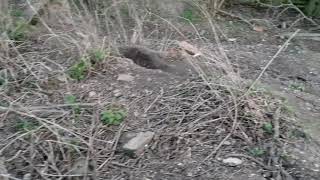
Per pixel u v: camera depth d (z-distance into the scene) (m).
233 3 2.41
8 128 1.33
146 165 1.25
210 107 1.38
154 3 2.11
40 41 1.67
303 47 2.03
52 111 1.36
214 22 2.14
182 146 1.29
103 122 1.34
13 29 1.66
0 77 1.47
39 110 1.36
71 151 1.26
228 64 1.53
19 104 1.35
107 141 1.29
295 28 2.22
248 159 1.26
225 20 2.24
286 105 1.44
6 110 1.36
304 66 1.85
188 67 1.59
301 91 1.63
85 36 1.56
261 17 2.31
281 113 1.40
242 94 1.41
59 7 1.76
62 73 1.50
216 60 1.57
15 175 1.21
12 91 1.45
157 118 1.36
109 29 1.82
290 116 1.40
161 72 1.54
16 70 1.52
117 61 1.57
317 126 1.39
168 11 2.12
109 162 1.25
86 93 1.44
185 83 1.47
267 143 1.30
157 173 1.23
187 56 1.58
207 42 1.86
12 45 1.55
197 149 1.28
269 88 1.55
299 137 1.33
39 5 1.74
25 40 1.67
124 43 1.76
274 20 2.29
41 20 1.62
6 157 1.25
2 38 1.55
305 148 1.30
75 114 1.36
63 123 1.33
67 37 1.61
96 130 1.32
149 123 1.34
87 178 1.21
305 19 2.29
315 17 2.30
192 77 1.51
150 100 1.41
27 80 1.48
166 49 1.75
